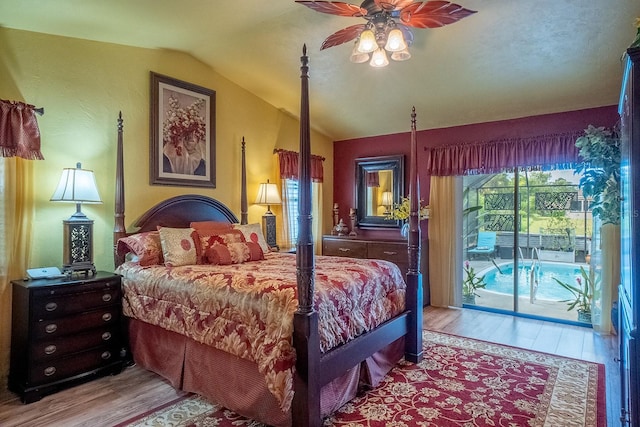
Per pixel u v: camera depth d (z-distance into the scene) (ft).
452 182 16.97
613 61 11.34
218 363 8.45
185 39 12.10
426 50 11.97
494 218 16.55
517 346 12.21
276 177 17.21
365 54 9.09
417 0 9.36
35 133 9.64
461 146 16.52
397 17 8.63
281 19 10.94
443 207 17.17
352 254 18.13
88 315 9.72
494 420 7.90
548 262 15.43
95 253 11.49
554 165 14.48
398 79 13.96
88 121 11.36
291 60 13.55
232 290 8.16
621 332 6.93
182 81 13.66
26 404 8.57
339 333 8.15
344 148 20.45
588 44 10.78
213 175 14.70
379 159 19.06
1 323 9.43
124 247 11.32
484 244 16.79
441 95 14.56
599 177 12.48
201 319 8.58
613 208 12.31
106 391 9.19
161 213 12.55
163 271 9.93
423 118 16.60
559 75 12.39
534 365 10.68
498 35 10.92
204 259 11.52
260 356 7.25
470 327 14.23
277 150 17.24
